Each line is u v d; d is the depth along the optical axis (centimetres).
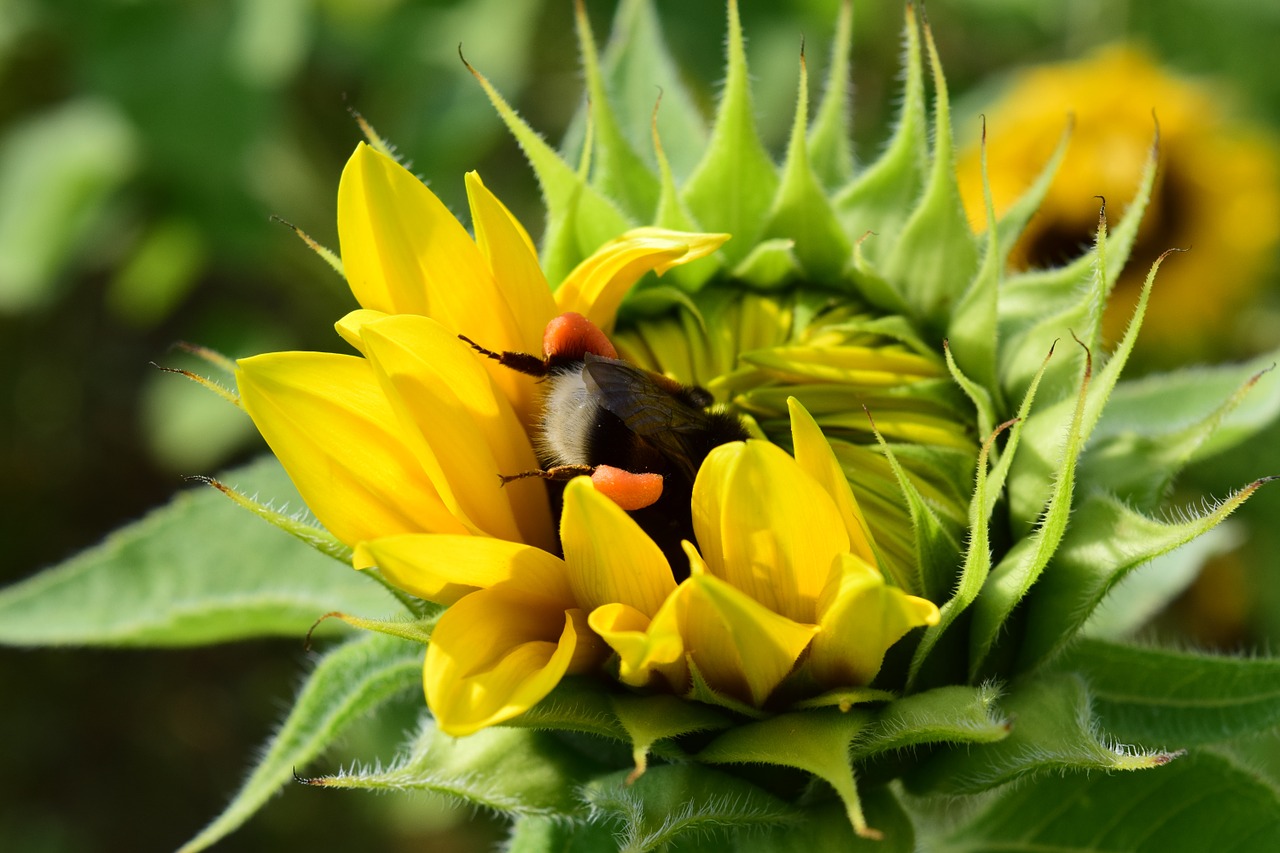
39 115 59
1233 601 47
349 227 37
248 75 53
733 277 39
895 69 55
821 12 52
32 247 57
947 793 37
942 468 38
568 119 61
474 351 38
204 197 55
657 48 41
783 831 37
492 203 38
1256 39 53
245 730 67
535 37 58
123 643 42
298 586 41
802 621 37
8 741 67
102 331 73
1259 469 47
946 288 39
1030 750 37
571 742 38
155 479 71
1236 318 48
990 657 38
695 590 36
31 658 68
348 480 37
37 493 70
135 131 53
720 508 36
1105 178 46
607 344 38
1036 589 38
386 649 39
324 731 39
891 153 39
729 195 39
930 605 36
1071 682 38
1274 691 38
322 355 37
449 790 37
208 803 66
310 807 64
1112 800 39
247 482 42
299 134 57
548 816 38
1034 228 46
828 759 36
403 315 37
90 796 66
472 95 53
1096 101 46
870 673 37
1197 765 39
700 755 37
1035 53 56
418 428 37
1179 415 41
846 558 36
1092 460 39
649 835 37
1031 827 40
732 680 37
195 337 62
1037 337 39
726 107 39
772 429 38
